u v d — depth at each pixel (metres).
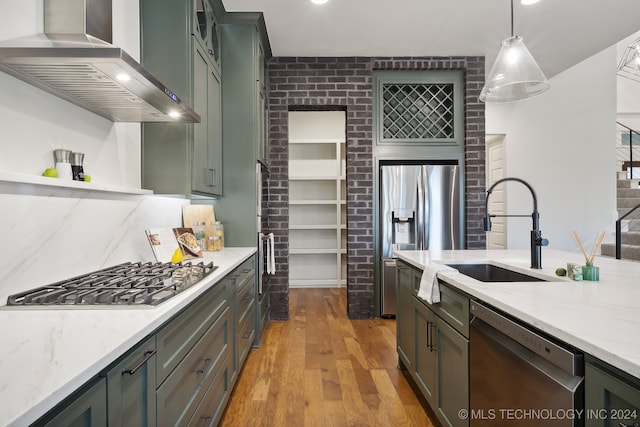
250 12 3.01
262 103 3.42
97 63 1.16
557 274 1.61
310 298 4.76
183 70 2.17
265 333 3.42
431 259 2.21
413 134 4.09
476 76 3.95
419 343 2.14
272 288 3.85
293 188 5.55
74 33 1.38
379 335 3.36
